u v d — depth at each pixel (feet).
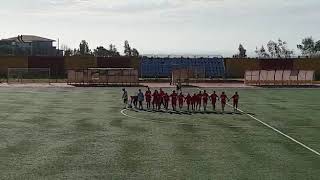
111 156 92.38
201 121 139.44
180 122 136.87
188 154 94.84
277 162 88.53
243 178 77.56
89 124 131.64
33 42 581.12
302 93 238.68
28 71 322.75
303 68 358.64
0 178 76.18
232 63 360.28
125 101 178.19
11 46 551.59
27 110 159.74
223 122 137.90
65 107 169.48
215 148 100.83
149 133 118.42
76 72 287.89
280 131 123.03
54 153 94.53
